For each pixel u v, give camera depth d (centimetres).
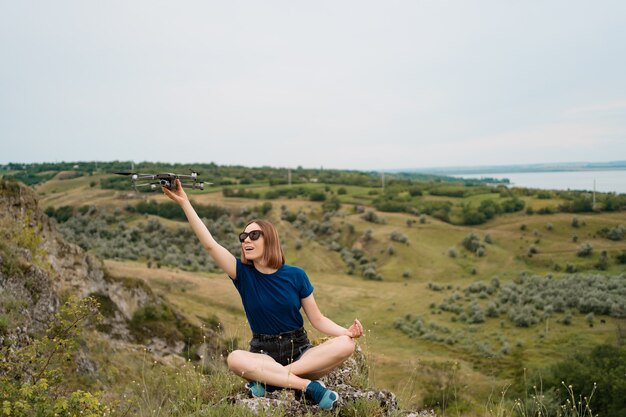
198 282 7650
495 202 15962
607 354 3453
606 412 2759
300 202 17150
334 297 8944
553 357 5647
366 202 17450
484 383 3225
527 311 7112
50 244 2589
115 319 2780
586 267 10850
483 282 9650
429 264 11781
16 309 1405
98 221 12738
